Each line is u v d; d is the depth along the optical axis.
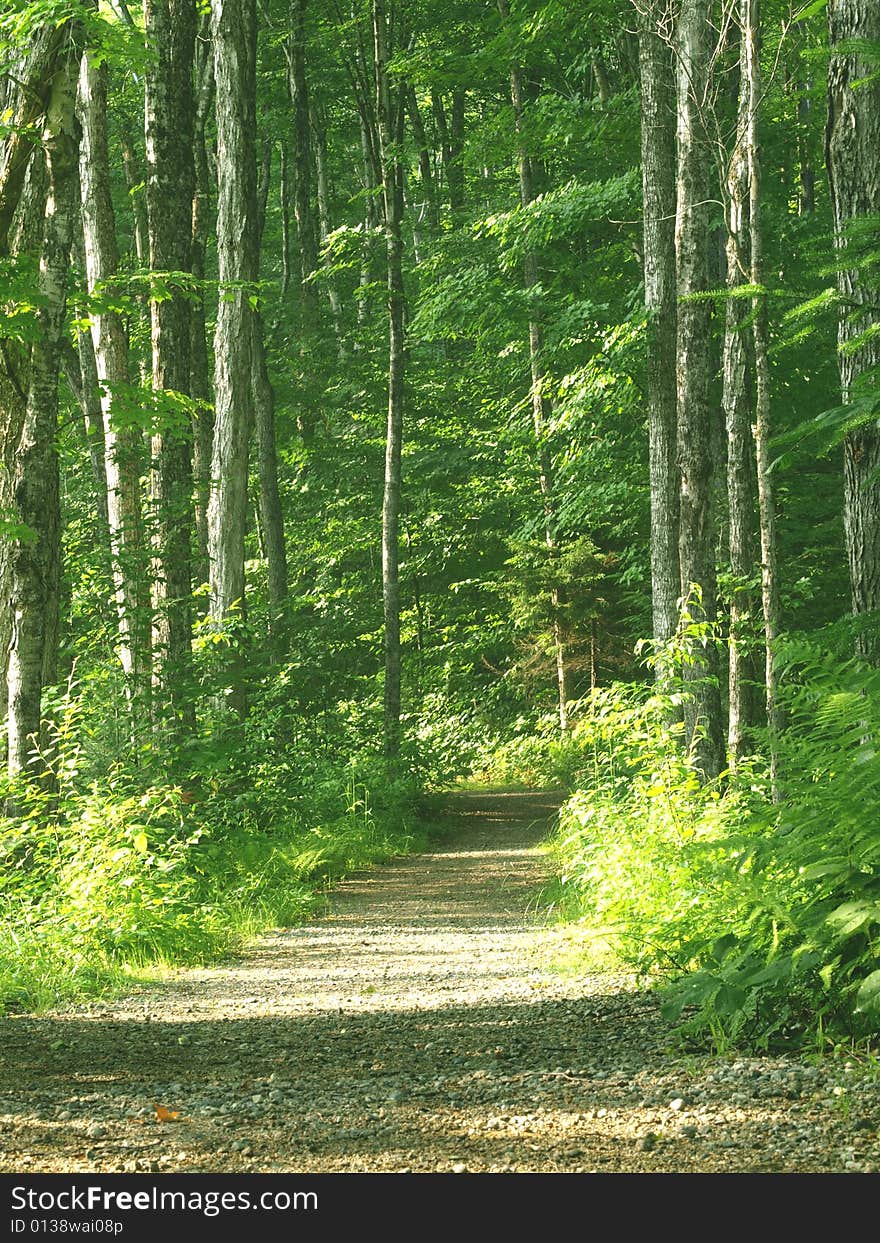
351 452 34.22
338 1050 6.20
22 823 10.66
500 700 33.56
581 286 23.45
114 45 12.02
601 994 7.20
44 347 11.41
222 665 16.78
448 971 8.80
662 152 15.69
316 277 29.62
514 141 22.77
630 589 28.20
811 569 18.78
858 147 7.00
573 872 12.51
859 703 5.38
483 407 34.56
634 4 14.28
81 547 15.98
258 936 11.41
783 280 14.10
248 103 18.50
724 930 6.42
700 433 13.20
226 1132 4.61
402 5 28.23
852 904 4.88
